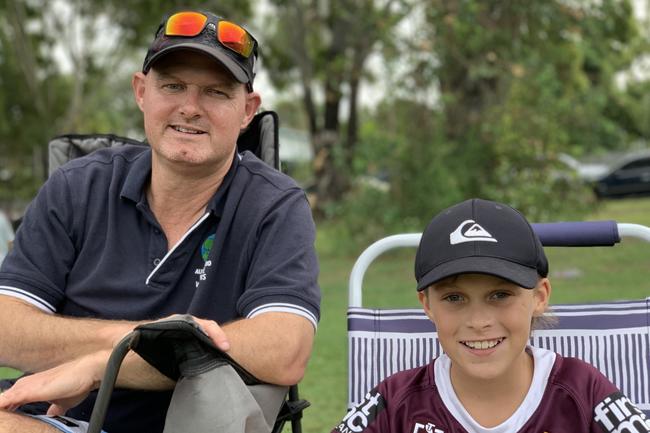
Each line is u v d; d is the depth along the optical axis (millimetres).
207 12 2852
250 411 2271
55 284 2861
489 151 13945
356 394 2801
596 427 2314
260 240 2758
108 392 2082
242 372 2389
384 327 2826
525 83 14031
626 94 34812
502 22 14086
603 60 15992
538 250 2324
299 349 2561
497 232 2297
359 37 17281
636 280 10086
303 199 2846
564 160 14672
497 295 2277
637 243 12945
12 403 2348
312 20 20062
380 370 2809
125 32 26219
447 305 2311
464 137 14250
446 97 13727
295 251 2707
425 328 2812
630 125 35531
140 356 2264
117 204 2869
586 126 14594
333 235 14586
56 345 2641
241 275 2764
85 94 31578
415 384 2439
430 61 13688
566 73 16234
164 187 2834
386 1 14727
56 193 2906
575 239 2805
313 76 21016
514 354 2289
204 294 2764
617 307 2771
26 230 2887
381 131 14266
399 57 13820
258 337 2508
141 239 2838
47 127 28969
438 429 2369
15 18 26766
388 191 14023
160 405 2717
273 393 2516
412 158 13750
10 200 31406
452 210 2375
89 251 2861
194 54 2764
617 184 24750
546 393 2340
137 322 2656
